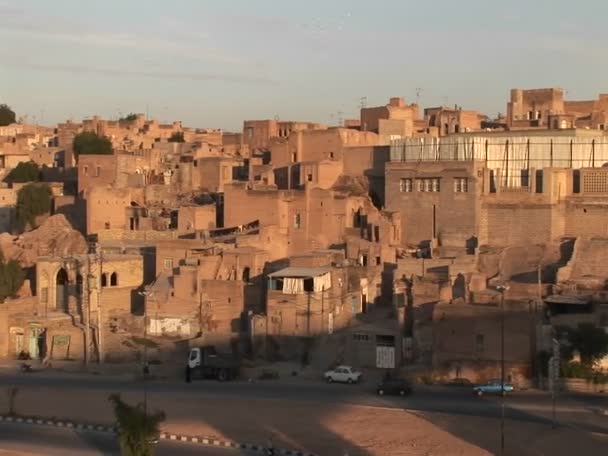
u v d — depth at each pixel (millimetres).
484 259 92625
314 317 82625
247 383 78438
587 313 78000
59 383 79062
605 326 75938
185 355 84750
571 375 73125
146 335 87438
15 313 91375
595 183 97062
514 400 69938
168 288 88312
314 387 76062
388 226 98688
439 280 85312
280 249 99562
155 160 130000
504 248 95312
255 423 66312
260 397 72875
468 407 68438
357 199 102438
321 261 90188
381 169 109938
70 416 69062
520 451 59188
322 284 84750
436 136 118062
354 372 77438
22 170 133625
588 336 73812
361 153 111562
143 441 55500
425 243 101500
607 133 108500
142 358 84500
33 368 84750
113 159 121000
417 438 62125
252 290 87688
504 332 74750
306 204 101188
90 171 121750
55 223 109000
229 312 87250
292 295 83125
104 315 89438
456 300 80938
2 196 123500
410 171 102438
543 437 61219
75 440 63625
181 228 105938
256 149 140125
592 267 90062
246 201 103000
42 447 61812
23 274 96438
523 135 106188
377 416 66812
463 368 76438
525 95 143500
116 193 110188
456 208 99812
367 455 59625
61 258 93750
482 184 100375
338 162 112062
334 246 100312
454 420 65250
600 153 101000
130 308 93062
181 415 68500
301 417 67250
